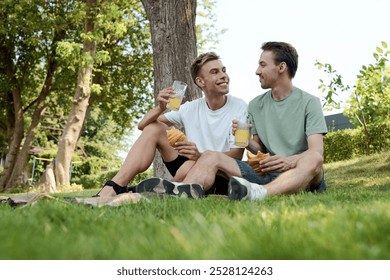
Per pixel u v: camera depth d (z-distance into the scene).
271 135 3.85
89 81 16.70
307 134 3.66
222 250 0.98
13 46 18.77
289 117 3.77
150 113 3.73
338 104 10.14
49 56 18.73
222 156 3.46
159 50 6.93
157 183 3.12
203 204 2.32
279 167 3.33
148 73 19.41
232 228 1.24
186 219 1.62
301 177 3.22
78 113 16.77
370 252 0.90
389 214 1.47
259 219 1.50
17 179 18.62
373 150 12.21
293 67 3.77
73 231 1.38
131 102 19.72
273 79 3.77
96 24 15.65
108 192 3.37
